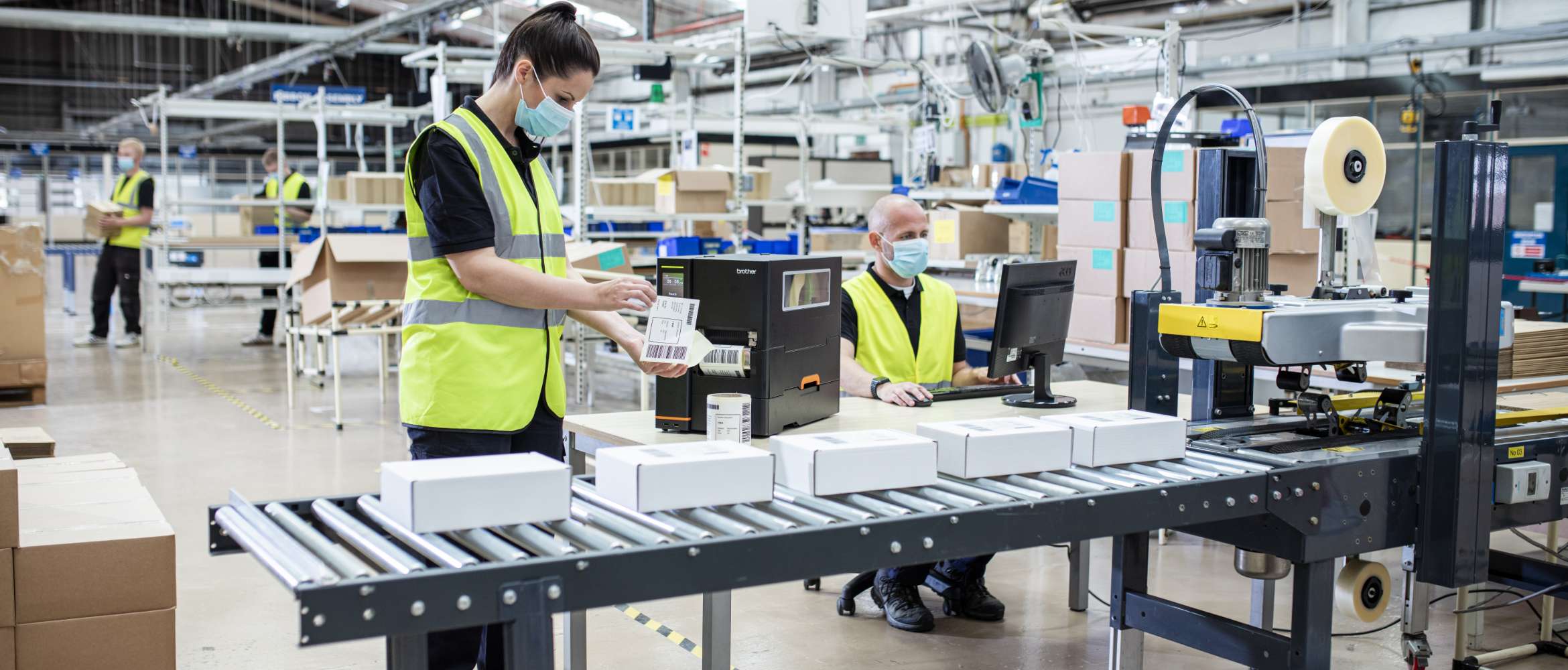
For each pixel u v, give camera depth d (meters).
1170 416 2.24
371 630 1.27
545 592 1.37
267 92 20.00
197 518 4.45
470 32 14.88
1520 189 8.05
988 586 3.72
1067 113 12.06
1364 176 2.22
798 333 2.41
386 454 5.71
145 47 19.16
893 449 1.79
